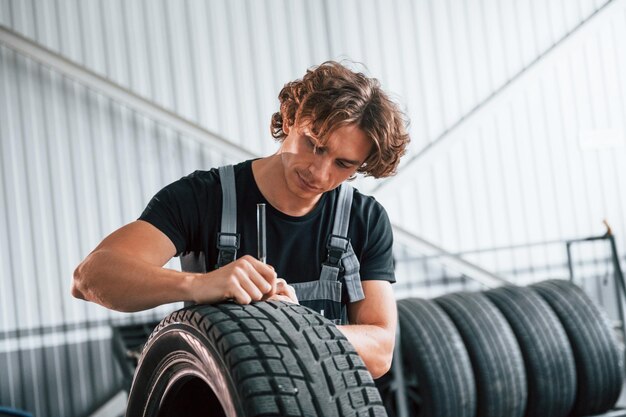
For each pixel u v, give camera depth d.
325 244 1.63
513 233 6.65
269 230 1.60
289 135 1.50
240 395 1.05
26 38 5.47
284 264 1.61
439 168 6.52
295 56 6.20
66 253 5.64
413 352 4.00
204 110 5.97
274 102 6.13
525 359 4.30
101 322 5.72
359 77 1.45
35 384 5.57
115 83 5.66
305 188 1.48
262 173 1.60
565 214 6.77
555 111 6.75
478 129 6.59
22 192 5.55
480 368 4.11
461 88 6.58
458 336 4.13
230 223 1.57
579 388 4.45
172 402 1.37
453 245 6.53
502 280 6.54
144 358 1.40
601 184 6.84
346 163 1.46
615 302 6.83
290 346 1.12
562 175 6.77
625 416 4.55
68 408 5.63
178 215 1.56
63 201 5.63
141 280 1.31
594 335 4.50
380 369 1.58
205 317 1.17
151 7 5.86
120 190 5.75
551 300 4.57
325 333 1.16
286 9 6.20
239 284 1.21
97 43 5.72
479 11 6.64
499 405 4.11
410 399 4.09
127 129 5.77
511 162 6.66
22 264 5.55
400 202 6.45
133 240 1.48
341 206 1.63
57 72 5.61
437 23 6.55
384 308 1.66
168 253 1.52
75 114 5.66
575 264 6.79
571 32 6.78
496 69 6.66
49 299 5.61
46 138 5.60
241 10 6.08
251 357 1.08
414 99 6.48
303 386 1.07
